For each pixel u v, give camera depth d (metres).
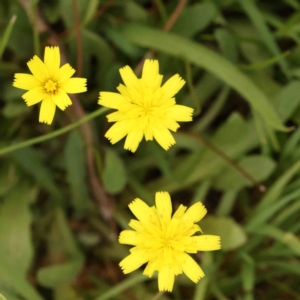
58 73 0.20
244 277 0.25
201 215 0.20
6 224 0.25
